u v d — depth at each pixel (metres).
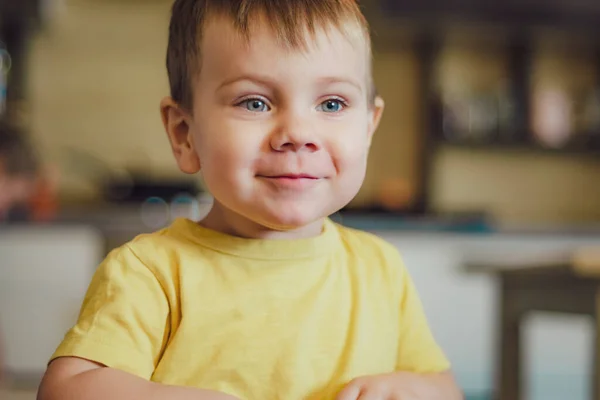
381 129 3.52
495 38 3.33
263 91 0.62
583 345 2.80
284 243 0.67
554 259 1.39
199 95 0.65
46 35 3.38
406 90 3.52
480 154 3.55
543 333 2.79
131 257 0.65
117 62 3.42
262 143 0.62
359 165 0.65
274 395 0.64
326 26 0.64
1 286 2.72
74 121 3.40
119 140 3.42
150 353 0.63
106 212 3.04
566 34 3.26
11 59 3.22
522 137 3.39
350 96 0.65
